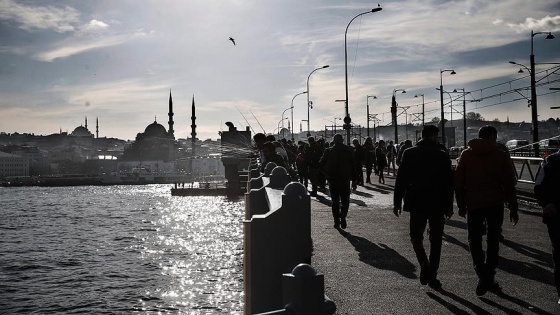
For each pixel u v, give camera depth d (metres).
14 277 45.53
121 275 44.34
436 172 7.93
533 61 42.41
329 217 16.94
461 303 6.98
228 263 47.41
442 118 68.56
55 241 69.06
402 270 9.09
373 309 6.70
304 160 25.34
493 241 7.47
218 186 148.75
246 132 78.62
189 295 35.97
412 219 8.02
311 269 2.91
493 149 7.66
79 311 34.38
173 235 70.12
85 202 146.50
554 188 6.81
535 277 8.43
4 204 145.12
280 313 2.79
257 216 4.61
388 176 40.22
